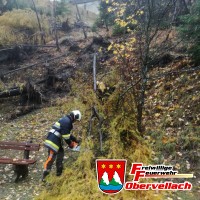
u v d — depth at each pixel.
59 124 5.85
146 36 6.30
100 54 12.28
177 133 6.78
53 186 5.52
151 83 9.12
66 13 20.64
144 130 7.07
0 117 9.96
